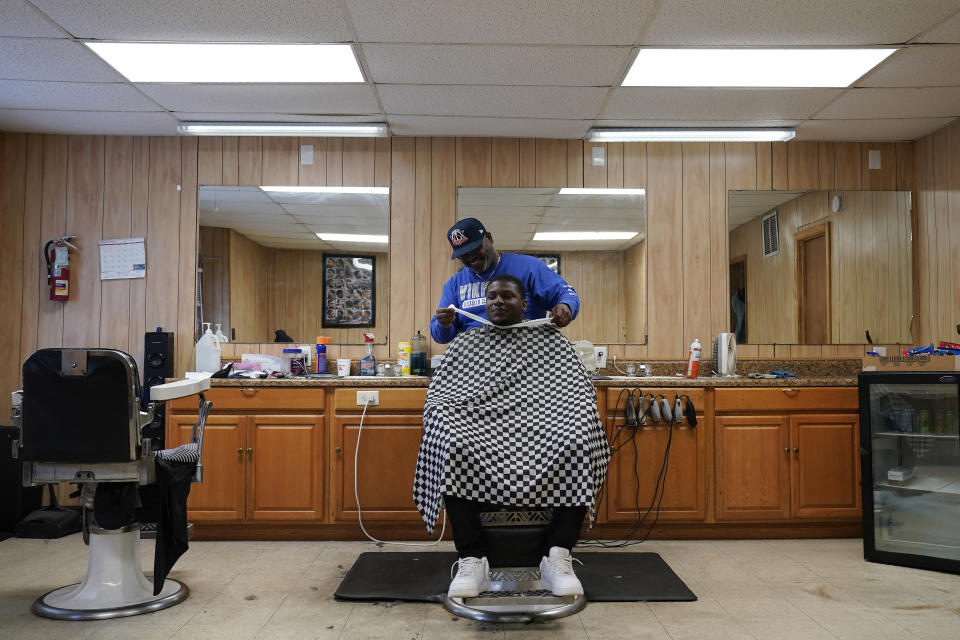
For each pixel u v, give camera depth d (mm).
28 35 2666
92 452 2188
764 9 2484
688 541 3279
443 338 2945
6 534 3357
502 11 2496
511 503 2098
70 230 3830
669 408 3244
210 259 3848
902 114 3514
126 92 3238
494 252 2898
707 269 3900
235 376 3434
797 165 3941
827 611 2326
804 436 3297
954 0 2416
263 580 2680
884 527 3012
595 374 3469
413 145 3883
